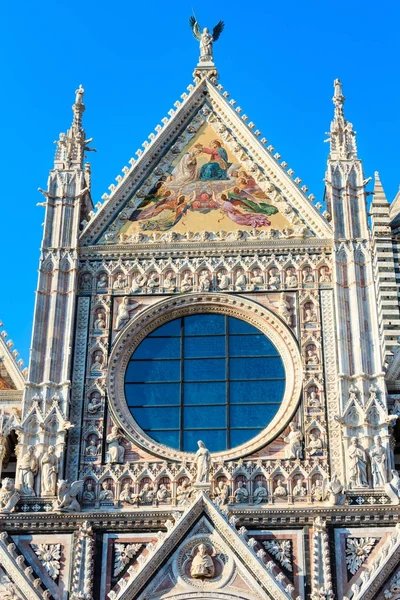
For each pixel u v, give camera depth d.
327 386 54.56
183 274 58.22
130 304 57.66
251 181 61.12
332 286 57.28
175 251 58.84
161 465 52.94
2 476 54.28
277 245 58.69
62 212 60.09
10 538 51.12
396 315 65.62
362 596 48.38
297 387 54.69
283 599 48.28
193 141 62.72
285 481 52.19
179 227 59.72
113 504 52.09
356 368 54.56
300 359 55.25
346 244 58.09
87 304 57.69
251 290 57.50
